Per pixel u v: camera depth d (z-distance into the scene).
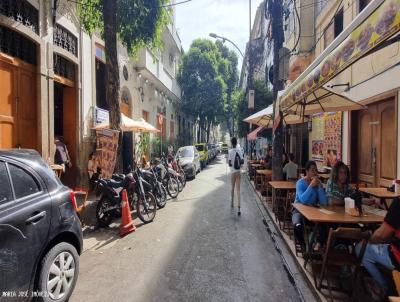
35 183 3.80
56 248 3.83
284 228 6.81
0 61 7.54
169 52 25.17
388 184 7.89
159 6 9.52
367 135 9.04
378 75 7.94
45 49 9.06
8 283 3.15
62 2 10.00
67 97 11.16
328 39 12.06
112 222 7.95
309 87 4.78
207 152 26.48
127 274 4.80
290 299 4.08
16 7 7.91
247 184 15.53
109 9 8.55
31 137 8.71
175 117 29.89
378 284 3.56
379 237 3.29
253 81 23.17
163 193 9.77
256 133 18.09
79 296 4.12
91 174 11.05
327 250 3.86
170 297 4.09
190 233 6.90
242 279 4.64
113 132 8.27
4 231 3.14
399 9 2.50
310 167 5.62
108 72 8.68
